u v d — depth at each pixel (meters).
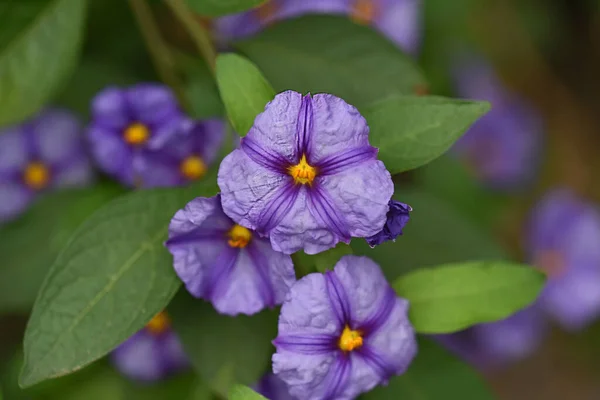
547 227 0.46
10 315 0.45
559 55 0.60
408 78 0.37
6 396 0.40
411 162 0.34
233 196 0.33
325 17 0.38
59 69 0.37
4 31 0.37
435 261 0.38
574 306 0.46
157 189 0.35
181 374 0.40
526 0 0.55
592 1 0.57
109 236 0.34
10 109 0.37
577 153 0.60
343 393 0.34
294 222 0.33
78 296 0.34
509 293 0.35
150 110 0.38
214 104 0.39
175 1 0.37
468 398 0.36
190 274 0.34
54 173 0.40
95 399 0.40
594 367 0.57
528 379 0.58
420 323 0.35
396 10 0.42
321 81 0.37
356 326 0.34
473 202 0.44
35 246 0.39
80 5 0.37
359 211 0.33
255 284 0.34
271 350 0.36
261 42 0.38
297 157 0.33
